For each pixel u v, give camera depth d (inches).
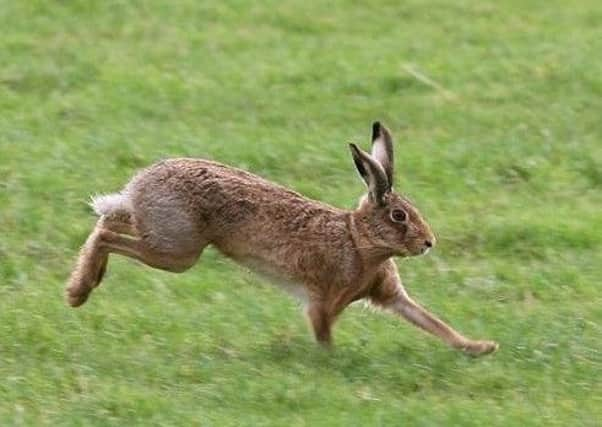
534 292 999.0
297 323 917.2
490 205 1163.3
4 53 1498.5
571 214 1147.9
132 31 1594.5
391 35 1635.1
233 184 874.1
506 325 929.5
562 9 1764.3
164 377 812.6
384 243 863.7
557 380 843.4
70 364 824.9
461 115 1379.2
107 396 775.7
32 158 1193.4
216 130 1307.8
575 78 1483.8
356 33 1638.8
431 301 973.8
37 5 1644.9
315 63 1509.6
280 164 1215.6
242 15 1670.8
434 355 873.5
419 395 813.9
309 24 1654.8
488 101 1423.5
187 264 879.7
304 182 1187.3
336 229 868.6
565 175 1232.2
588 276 1028.5
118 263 1001.5
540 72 1498.5
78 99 1371.8
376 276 876.6
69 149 1217.4
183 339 875.4
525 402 809.5
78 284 876.6
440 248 1071.6
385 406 784.9
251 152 1227.9
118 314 907.4
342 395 796.0
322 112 1375.5
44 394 781.9
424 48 1583.4
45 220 1070.4
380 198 864.3
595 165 1253.1
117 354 845.2
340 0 1742.1
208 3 1696.6
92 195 1122.0
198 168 874.8
